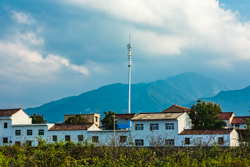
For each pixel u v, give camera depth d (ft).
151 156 74.95
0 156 82.43
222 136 161.38
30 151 98.02
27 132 203.51
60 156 80.74
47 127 199.93
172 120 178.40
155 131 181.06
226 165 69.72
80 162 84.43
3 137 208.64
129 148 83.30
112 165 74.28
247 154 79.51
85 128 192.85
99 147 90.79
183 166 68.85
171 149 79.05
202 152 78.69
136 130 185.26
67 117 285.02
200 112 203.10
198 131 172.96
